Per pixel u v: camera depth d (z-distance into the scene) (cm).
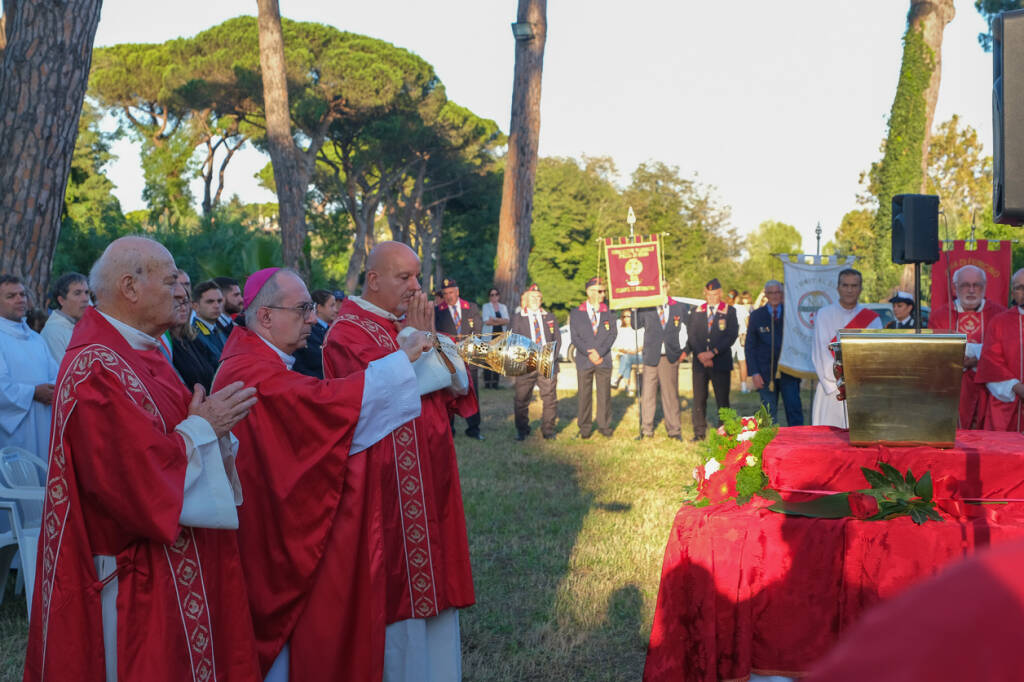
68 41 702
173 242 2047
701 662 351
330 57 3644
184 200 3750
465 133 4331
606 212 5238
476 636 465
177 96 3634
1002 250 850
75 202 2736
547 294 5038
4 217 689
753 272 5481
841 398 394
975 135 2909
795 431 424
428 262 4909
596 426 1216
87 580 251
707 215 5791
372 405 327
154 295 272
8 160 691
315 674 327
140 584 258
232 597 282
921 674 42
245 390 281
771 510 358
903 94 1681
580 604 504
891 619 45
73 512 250
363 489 332
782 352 974
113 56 3925
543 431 1102
